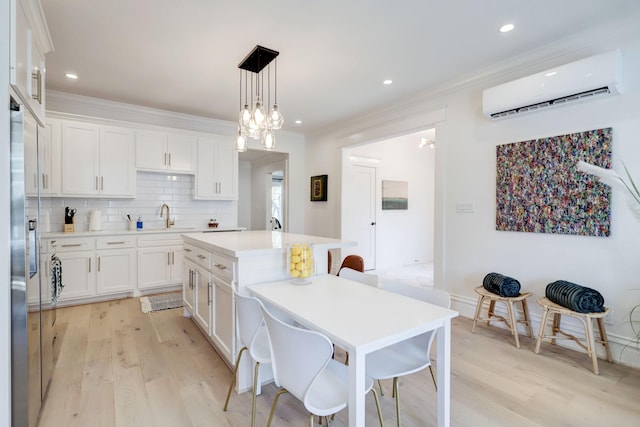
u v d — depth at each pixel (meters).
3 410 1.34
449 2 2.16
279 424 1.77
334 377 1.47
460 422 1.78
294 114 4.71
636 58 2.33
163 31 2.53
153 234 4.20
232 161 5.03
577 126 2.62
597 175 2.29
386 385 2.17
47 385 2.04
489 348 2.70
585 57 2.58
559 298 2.48
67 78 3.44
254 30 2.51
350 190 5.34
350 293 1.83
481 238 3.29
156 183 4.66
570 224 2.66
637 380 2.20
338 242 2.50
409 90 3.75
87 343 2.76
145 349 2.65
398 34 2.57
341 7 2.22
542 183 2.82
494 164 3.18
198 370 2.33
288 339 1.26
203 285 2.72
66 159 3.78
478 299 3.29
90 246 3.80
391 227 6.32
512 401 1.97
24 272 1.45
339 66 3.13
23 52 1.52
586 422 1.79
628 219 2.38
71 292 3.68
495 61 3.03
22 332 1.46
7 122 1.35
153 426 1.75
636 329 2.36
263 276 2.14
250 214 7.75
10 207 1.40
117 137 4.11
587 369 2.35
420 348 1.71
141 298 4.05
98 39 2.64
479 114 3.30
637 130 2.33
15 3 1.36
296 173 5.98
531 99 2.68
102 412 1.85
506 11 2.27
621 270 2.42
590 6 2.20
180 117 4.77
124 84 3.60
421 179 6.83
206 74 3.33
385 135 4.42
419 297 1.87
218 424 1.77
